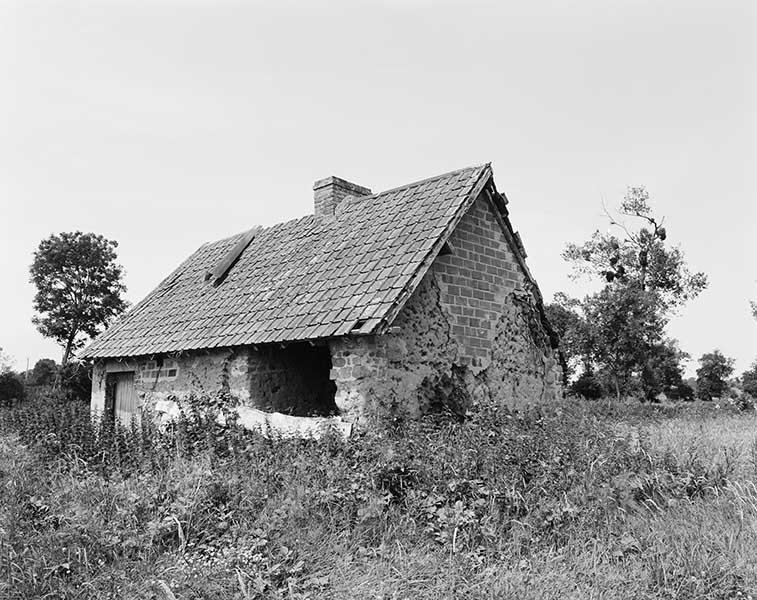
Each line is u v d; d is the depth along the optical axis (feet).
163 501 22.67
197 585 17.12
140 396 48.57
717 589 16.08
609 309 106.93
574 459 24.50
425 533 20.34
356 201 48.55
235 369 40.86
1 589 17.08
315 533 20.08
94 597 17.07
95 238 141.90
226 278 51.13
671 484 23.47
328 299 37.73
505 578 16.94
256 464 25.68
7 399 100.99
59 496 23.91
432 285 38.42
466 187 40.01
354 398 33.65
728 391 138.82
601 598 16.07
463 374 39.34
